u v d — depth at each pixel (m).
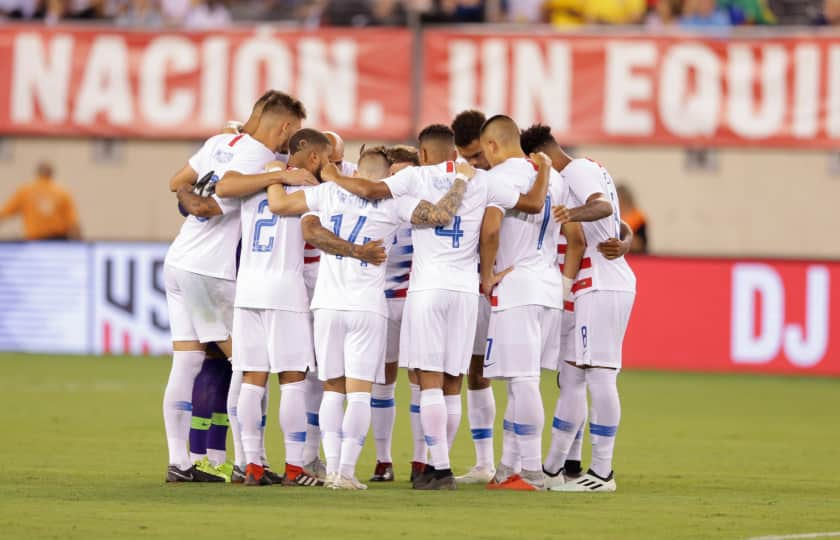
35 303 70.19
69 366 63.22
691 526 25.67
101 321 69.56
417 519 25.84
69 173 73.88
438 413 30.33
